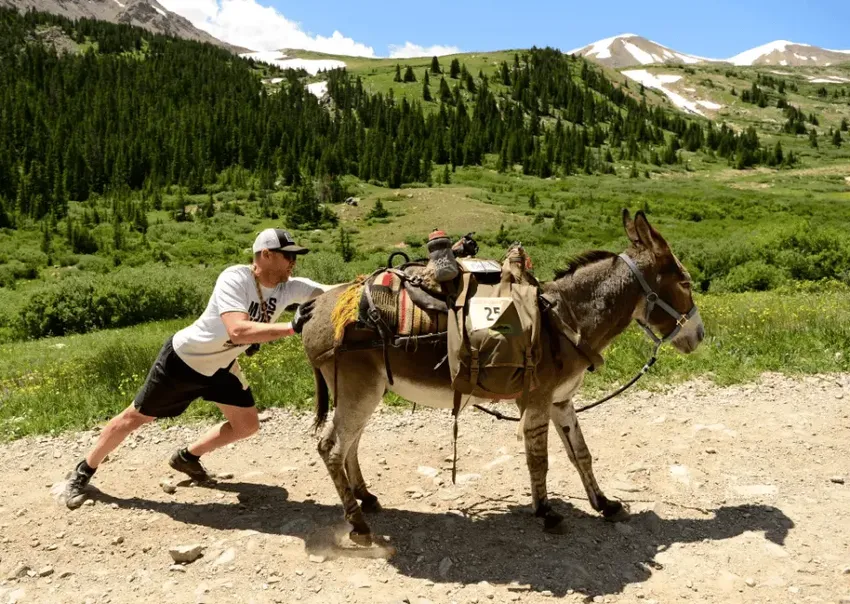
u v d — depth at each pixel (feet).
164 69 625.82
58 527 18.19
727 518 17.98
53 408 27.91
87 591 15.29
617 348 32.63
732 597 14.51
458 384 15.74
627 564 15.89
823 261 107.04
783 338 33.91
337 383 16.78
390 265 17.56
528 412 16.81
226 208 345.31
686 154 547.90
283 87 609.01
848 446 22.72
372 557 16.38
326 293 17.67
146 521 18.47
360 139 505.25
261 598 14.73
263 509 19.19
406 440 24.36
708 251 120.06
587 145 549.13
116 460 22.99
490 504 19.13
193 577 15.70
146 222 305.32
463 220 287.28
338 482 16.85
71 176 404.77
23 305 94.48
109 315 95.40
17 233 301.84
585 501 19.20
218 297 17.40
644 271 17.58
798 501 18.86
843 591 14.56
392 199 343.26
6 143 431.43
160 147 456.86
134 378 30.09
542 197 356.38
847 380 29.17
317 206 319.06
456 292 16.16
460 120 542.98
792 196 352.08
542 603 14.43
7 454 24.00
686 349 18.06
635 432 24.56
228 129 494.18
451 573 15.61
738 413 26.14
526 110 631.97
